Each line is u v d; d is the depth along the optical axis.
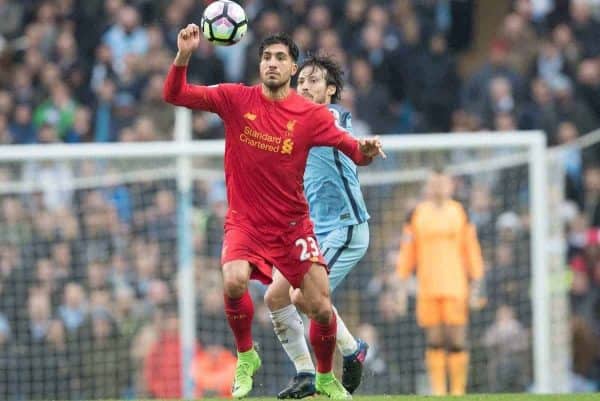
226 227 29.45
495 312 48.38
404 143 47.50
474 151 48.84
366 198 48.97
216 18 29.14
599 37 59.88
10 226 48.62
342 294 48.31
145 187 48.81
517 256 48.44
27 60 59.31
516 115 57.38
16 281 48.38
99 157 47.28
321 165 32.88
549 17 60.56
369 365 47.62
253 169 28.84
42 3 62.09
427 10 60.81
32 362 47.94
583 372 52.72
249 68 58.31
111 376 47.75
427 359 47.00
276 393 47.22
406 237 47.09
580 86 58.62
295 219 29.20
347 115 32.88
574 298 53.56
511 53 59.28
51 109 57.91
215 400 31.17
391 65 59.12
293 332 31.98
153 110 57.19
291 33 59.50
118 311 48.03
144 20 60.00
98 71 58.72
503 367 48.09
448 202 46.94
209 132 55.72
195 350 46.72
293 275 29.44
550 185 50.22
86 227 48.62
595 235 53.97
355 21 59.50
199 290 48.12
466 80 61.00
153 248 48.53
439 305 46.66
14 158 47.09
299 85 33.16
